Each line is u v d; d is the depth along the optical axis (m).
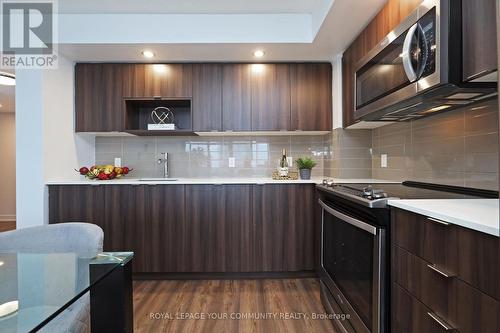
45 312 0.88
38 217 2.39
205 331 1.73
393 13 1.67
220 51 2.48
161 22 2.30
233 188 2.51
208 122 2.72
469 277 0.82
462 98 1.43
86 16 2.29
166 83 2.72
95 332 1.02
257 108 2.73
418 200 1.23
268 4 2.17
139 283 2.45
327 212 1.99
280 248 2.51
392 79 1.55
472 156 1.54
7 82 3.05
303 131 2.81
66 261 1.11
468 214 0.89
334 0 1.75
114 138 3.11
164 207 2.49
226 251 2.51
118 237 2.49
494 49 1.00
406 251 1.15
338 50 2.49
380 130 2.53
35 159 2.39
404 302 1.16
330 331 1.73
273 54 2.57
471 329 0.82
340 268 1.73
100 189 2.48
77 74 2.73
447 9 1.17
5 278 1.04
